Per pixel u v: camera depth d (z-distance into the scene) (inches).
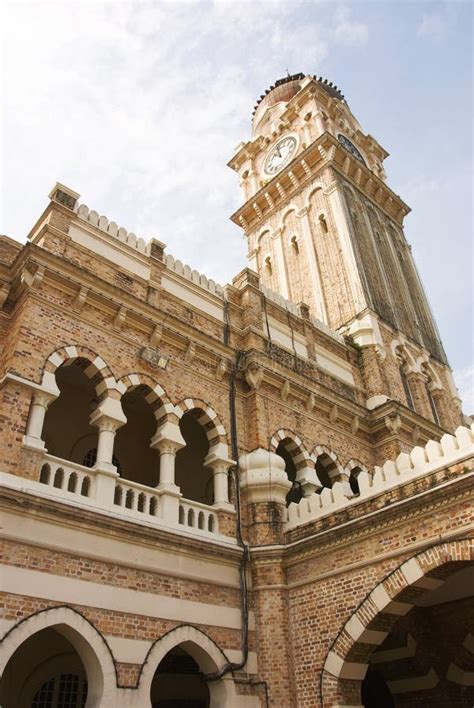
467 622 679.1
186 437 848.3
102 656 467.5
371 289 1151.0
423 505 517.7
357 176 1413.6
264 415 740.0
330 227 1258.6
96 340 623.2
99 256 687.1
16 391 525.7
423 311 1338.6
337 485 619.8
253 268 1414.9
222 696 532.4
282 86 1787.6
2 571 444.8
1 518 461.4
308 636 570.3
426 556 505.4
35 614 446.3
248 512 658.8
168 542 557.9
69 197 702.5
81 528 504.4
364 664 542.0
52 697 595.8
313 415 819.4
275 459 687.1
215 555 594.2
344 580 561.9
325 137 1363.2
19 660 582.9
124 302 665.0
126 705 463.2
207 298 802.8
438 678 682.8
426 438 935.7
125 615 500.4
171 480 607.2
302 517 639.1
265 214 1470.2
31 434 513.0
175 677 719.1
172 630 525.3
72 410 743.7
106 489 543.2
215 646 550.0
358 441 872.9
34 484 493.0
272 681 556.4
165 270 767.7
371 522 553.0
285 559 621.6
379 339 1043.3
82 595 480.7
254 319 832.3
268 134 1649.9
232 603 588.7
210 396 708.7
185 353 709.3
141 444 795.4
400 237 1481.3
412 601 530.9
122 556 522.0
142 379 642.2
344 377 952.3
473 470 502.3
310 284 1224.2
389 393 981.8
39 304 590.6
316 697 537.3
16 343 552.1
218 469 663.1
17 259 611.2
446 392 1170.6
